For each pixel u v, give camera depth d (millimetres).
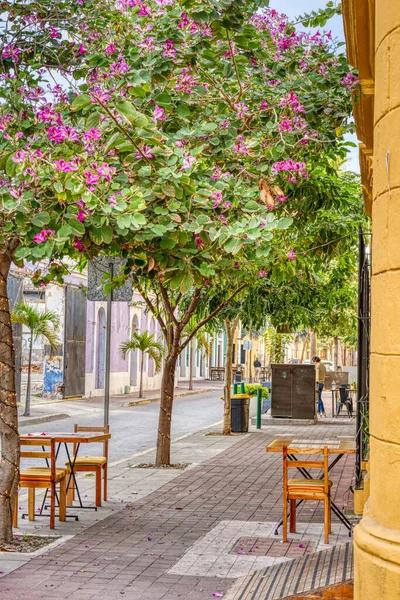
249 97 10734
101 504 11672
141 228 8234
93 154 8250
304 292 19969
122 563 8508
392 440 4363
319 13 10539
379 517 4477
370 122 10383
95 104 7762
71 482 11438
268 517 10930
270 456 17781
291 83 10461
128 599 7324
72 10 10180
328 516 9414
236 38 9398
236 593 7457
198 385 57406
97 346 39844
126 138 7879
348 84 10070
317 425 26344
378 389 4523
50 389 34219
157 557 8773
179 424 27031
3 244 8586
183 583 7836
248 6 9727
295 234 16016
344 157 12258
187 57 9430
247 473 15078
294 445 9797
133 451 18969
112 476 14516
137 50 9531
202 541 9484
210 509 11477
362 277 9602
